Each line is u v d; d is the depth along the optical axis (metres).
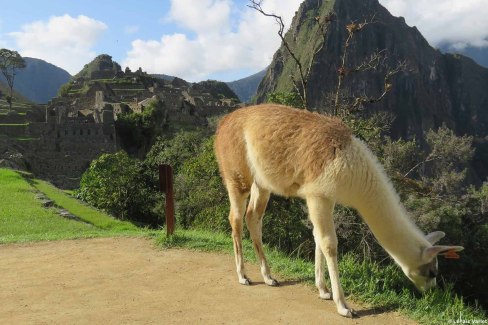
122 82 92.00
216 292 5.28
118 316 4.65
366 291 5.20
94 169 31.25
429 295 5.08
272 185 4.98
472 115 171.62
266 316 4.57
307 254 12.41
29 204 17.20
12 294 5.39
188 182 17.42
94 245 8.09
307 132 4.60
